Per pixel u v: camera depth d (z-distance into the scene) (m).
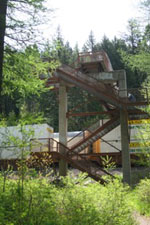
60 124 18.11
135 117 18.34
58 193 5.65
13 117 6.29
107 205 5.29
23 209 4.86
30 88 8.99
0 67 7.64
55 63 9.38
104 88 17.27
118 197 5.49
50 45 8.51
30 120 6.46
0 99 7.57
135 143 19.44
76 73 17.50
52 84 19.41
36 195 5.29
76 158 17.64
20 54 8.44
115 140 20.73
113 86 18.64
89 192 5.64
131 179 17.09
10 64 8.62
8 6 7.99
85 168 15.42
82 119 43.19
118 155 20.05
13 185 5.75
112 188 5.67
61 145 16.92
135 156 19.25
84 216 4.95
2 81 8.36
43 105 42.03
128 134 17.08
